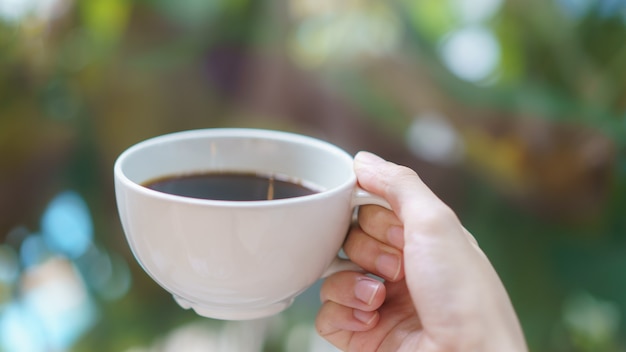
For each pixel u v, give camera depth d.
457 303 0.39
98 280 0.71
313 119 0.70
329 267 0.43
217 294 0.38
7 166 0.67
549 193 0.69
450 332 0.39
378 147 0.70
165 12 0.66
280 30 0.68
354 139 0.70
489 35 0.70
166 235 0.37
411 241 0.40
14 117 0.66
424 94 0.69
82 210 0.70
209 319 0.70
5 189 0.67
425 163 0.70
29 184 0.68
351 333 0.45
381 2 0.70
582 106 0.69
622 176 0.69
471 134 0.69
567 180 0.69
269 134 0.43
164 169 0.42
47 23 0.65
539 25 0.69
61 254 0.71
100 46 0.66
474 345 0.39
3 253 0.70
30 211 0.69
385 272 0.42
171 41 0.67
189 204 0.36
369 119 0.69
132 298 0.70
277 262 0.37
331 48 0.69
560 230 0.70
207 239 0.36
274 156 0.43
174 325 0.70
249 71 0.68
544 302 0.71
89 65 0.67
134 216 0.37
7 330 0.69
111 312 0.70
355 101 0.69
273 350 0.69
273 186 0.42
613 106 0.69
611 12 0.67
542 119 0.68
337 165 0.41
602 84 0.69
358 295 0.42
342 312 0.44
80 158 0.69
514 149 0.69
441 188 0.70
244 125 0.69
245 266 0.37
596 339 0.72
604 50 0.69
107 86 0.67
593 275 0.70
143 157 0.41
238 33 0.68
